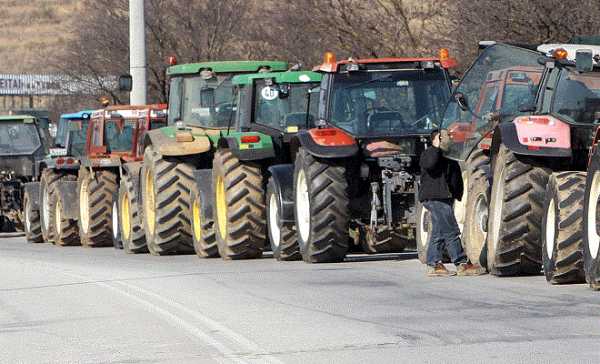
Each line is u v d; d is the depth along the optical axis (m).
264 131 46.91
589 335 23.77
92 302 33.44
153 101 105.31
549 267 31.88
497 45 36.00
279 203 43.94
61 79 120.06
